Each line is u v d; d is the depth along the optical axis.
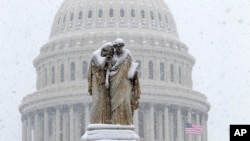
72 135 160.25
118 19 167.62
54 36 171.88
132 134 18.33
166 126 161.62
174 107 163.62
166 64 165.00
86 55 163.12
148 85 160.88
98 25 167.38
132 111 19.08
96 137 18.22
